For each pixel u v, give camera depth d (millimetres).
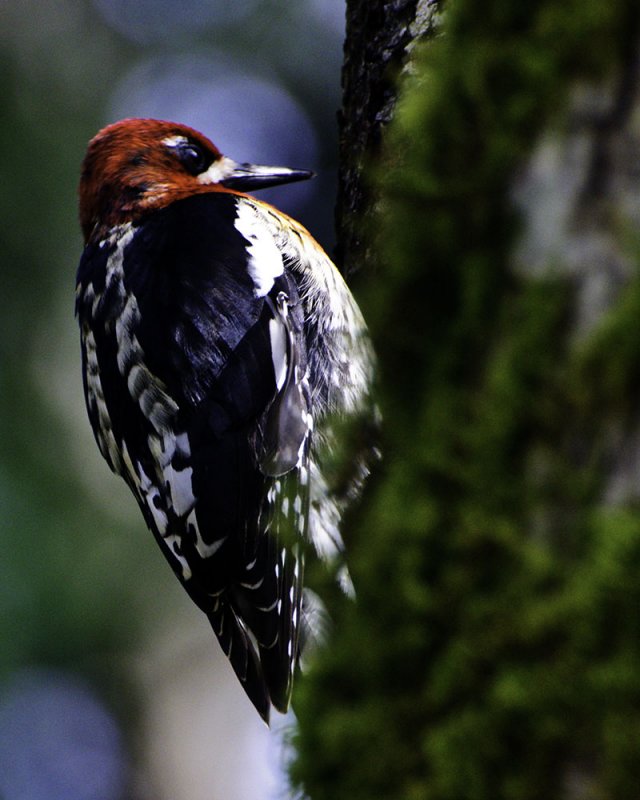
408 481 4578
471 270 4535
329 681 4629
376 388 5316
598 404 4121
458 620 4320
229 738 21328
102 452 7914
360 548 4742
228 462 6730
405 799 4301
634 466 4035
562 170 4266
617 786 3885
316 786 4574
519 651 4137
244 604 6715
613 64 4184
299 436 6855
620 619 3961
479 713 4160
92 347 7457
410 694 4414
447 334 4723
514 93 4457
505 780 4074
